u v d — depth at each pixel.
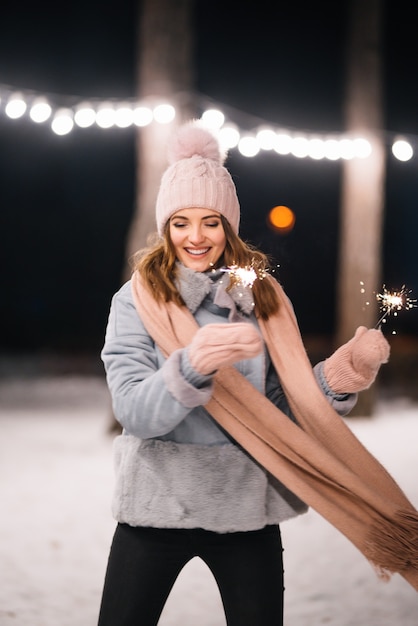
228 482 2.35
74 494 6.87
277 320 2.56
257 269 2.55
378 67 10.88
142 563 2.36
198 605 4.51
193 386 2.16
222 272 2.53
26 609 4.43
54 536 5.71
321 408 2.46
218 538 2.37
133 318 2.46
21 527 5.92
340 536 5.65
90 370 17.61
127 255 9.56
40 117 6.84
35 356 19.91
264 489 2.38
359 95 10.88
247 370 2.47
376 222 11.20
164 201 2.57
